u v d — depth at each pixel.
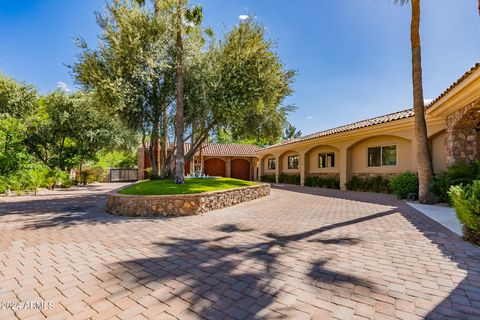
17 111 18.38
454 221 6.67
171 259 4.14
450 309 2.67
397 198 11.41
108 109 11.06
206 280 3.38
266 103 12.80
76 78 11.16
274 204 10.38
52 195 13.58
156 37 11.23
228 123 12.97
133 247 4.75
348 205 9.80
